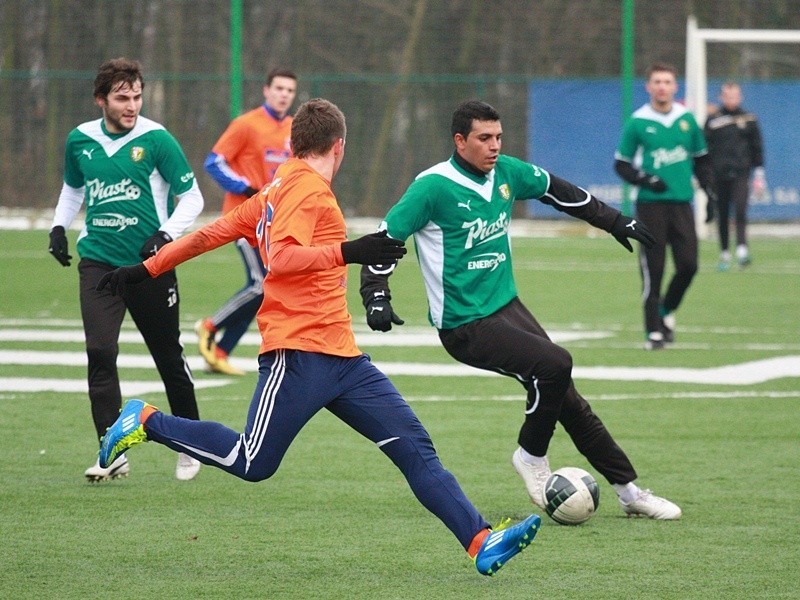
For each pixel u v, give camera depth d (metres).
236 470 16.09
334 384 15.84
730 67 83.81
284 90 33.91
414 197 19.06
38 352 37.12
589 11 86.25
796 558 17.52
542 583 16.31
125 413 16.48
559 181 19.97
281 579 16.44
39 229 82.56
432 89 85.56
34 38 90.19
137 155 21.86
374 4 88.12
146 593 15.78
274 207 15.57
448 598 15.66
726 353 37.69
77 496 21.00
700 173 38.19
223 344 33.69
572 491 19.27
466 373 34.19
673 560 17.41
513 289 19.95
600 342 40.06
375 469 23.20
